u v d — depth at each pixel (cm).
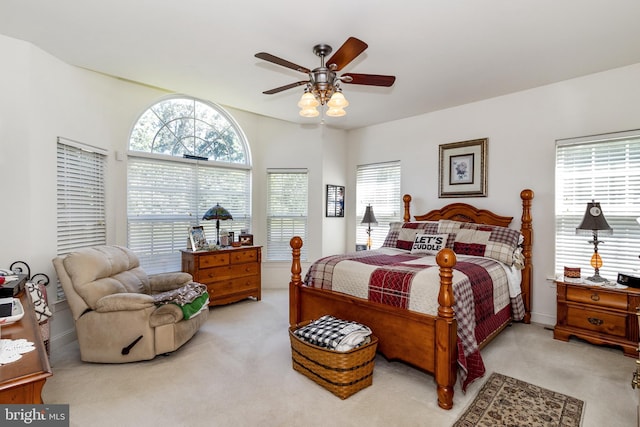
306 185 519
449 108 427
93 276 267
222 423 190
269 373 249
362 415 197
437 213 433
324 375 223
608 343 281
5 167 258
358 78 236
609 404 208
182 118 432
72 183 312
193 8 216
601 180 324
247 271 437
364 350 221
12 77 259
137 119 388
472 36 250
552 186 349
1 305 151
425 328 217
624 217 312
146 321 261
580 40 256
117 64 302
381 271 258
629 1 205
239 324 355
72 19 230
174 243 420
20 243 263
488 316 268
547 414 198
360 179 534
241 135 493
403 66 302
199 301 304
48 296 282
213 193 461
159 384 232
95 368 256
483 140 396
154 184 401
